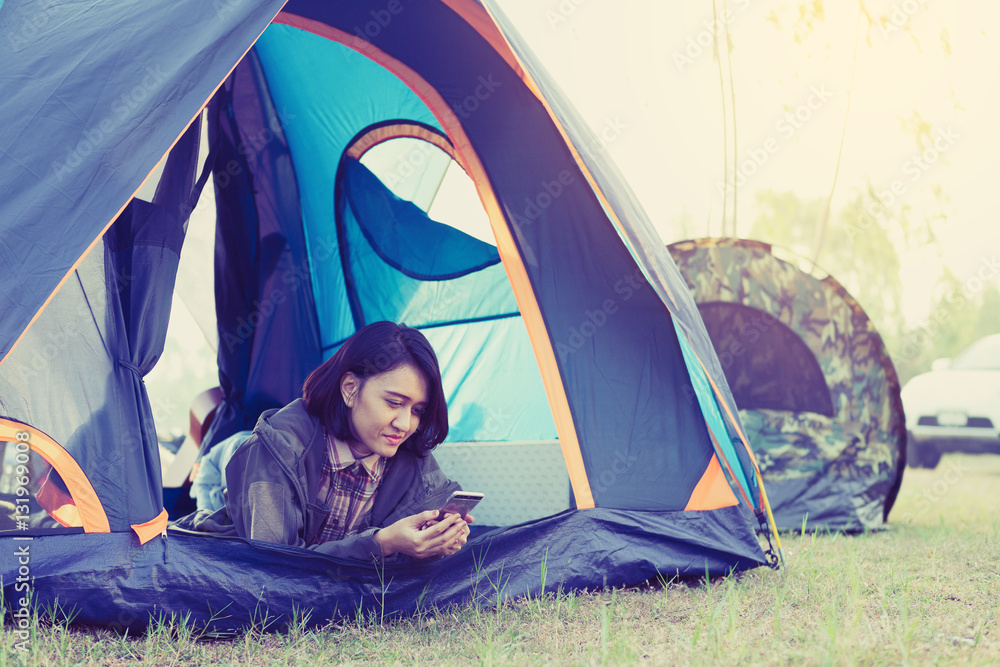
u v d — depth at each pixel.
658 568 2.68
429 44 3.10
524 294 3.01
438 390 2.33
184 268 4.15
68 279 2.09
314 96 3.93
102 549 1.97
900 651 1.74
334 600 2.16
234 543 2.09
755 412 4.82
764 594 2.51
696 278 5.02
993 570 2.83
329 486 2.35
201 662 1.81
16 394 2.01
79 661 1.75
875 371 4.75
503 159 3.10
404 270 3.95
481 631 2.09
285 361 4.18
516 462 3.51
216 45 2.15
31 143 2.00
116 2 2.41
